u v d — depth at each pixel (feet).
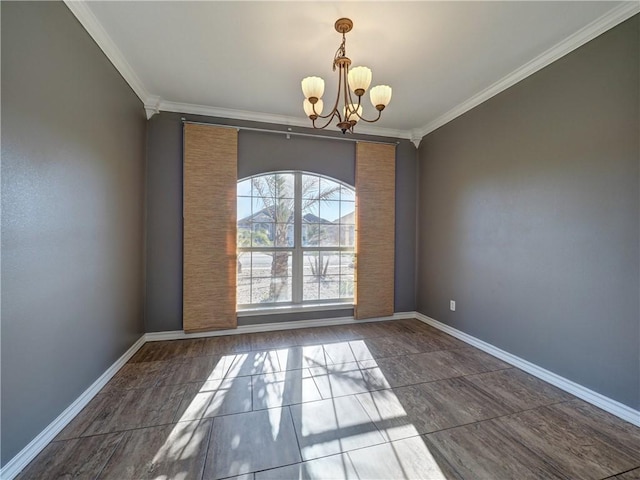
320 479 4.42
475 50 7.16
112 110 7.32
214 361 8.43
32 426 4.67
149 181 9.96
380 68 7.93
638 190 5.65
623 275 5.88
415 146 12.99
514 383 7.28
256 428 5.54
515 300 8.27
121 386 6.99
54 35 5.09
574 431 5.49
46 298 4.97
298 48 7.12
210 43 6.95
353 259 12.35
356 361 8.50
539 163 7.57
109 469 4.52
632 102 5.71
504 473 4.52
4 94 4.06
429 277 12.13
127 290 8.39
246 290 11.19
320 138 11.73
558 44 6.89
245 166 10.89
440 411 6.10
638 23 5.61
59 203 5.28
